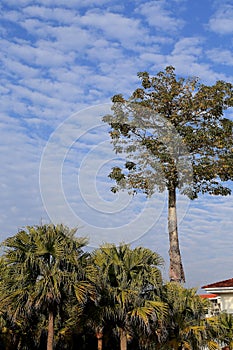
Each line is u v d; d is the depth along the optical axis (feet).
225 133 82.38
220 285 90.58
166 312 55.77
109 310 53.57
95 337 62.49
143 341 57.57
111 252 56.75
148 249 58.03
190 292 62.95
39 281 48.62
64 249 50.06
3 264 52.47
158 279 57.00
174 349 59.88
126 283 54.90
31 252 50.06
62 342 60.13
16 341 58.90
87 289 49.90
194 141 81.71
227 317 65.82
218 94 83.76
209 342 62.44
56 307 50.03
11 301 48.88
